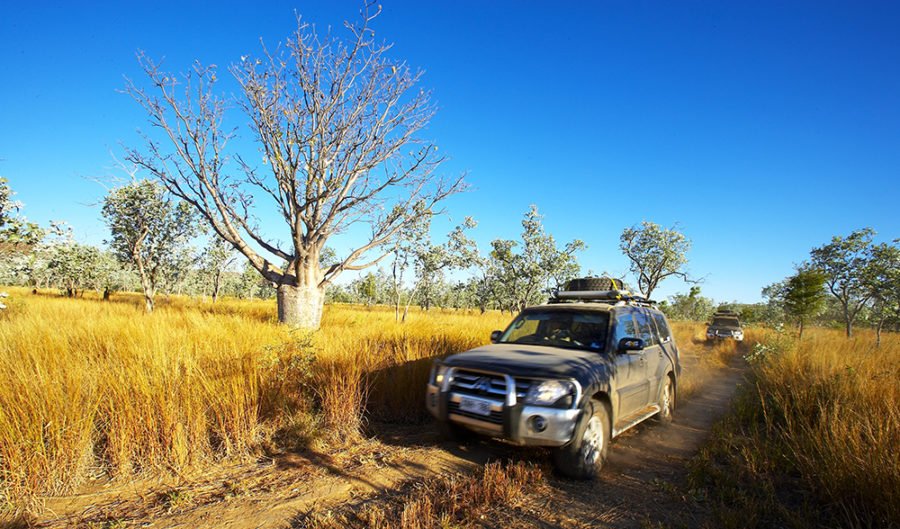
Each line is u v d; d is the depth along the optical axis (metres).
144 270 19.17
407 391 6.05
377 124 12.82
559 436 3.92
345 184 12.73
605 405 4.55
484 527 3.24
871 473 3.39
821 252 19.69
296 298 12.41
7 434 3.46
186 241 21.08
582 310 5.63
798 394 5.94
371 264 13.82
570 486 4.01
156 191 18.22
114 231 18.72
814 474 3.79
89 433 3.93
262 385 5.20
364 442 5.04
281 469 4.23
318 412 5.41
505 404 4.09
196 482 3.91
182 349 5.64
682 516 3.44
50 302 17.78
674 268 26.36
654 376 6.00
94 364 4.99
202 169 12.22
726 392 8.93
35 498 3.37
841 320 28.94
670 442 5.40
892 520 3.06
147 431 4.12
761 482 3.87
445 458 4.60
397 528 3.11
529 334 5.66
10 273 11.21
